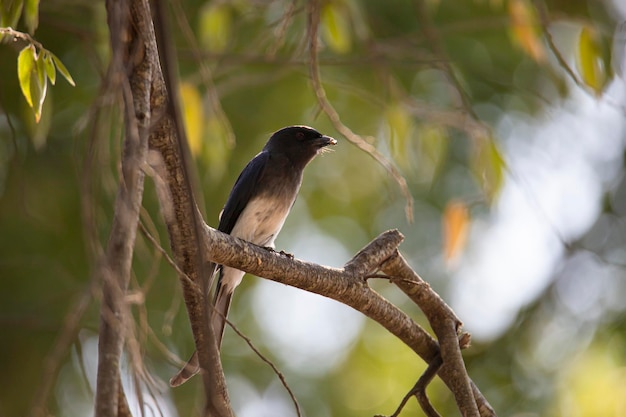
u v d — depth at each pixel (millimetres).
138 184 4230
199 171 13312
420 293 8000
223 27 10672
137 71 5207
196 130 9188
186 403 12047
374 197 15734
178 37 12766
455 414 14172
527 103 14750
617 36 9039
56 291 12414
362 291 7645
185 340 12445
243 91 14133
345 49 10148
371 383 15312
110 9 4754
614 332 14188
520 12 9672
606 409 13016
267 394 14469
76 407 12164
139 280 12125
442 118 9875
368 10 13555
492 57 14594
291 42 11789
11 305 12312
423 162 10555
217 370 5594
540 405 13672
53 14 12172
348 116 14875
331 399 14844
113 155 10016
